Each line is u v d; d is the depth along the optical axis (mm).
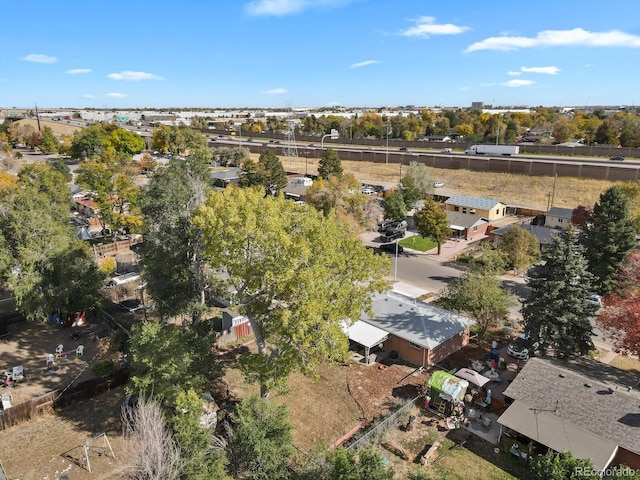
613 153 112562
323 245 24109
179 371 23844
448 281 49250
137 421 20578
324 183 65688
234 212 23484
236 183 96438
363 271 26328
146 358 23781
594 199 81750
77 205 76438
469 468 23266
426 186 82750
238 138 186750
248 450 19984
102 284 38719
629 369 32031
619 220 43594
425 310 36688
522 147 126875
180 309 30984
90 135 120938
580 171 93688
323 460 19984
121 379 30281
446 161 114812
